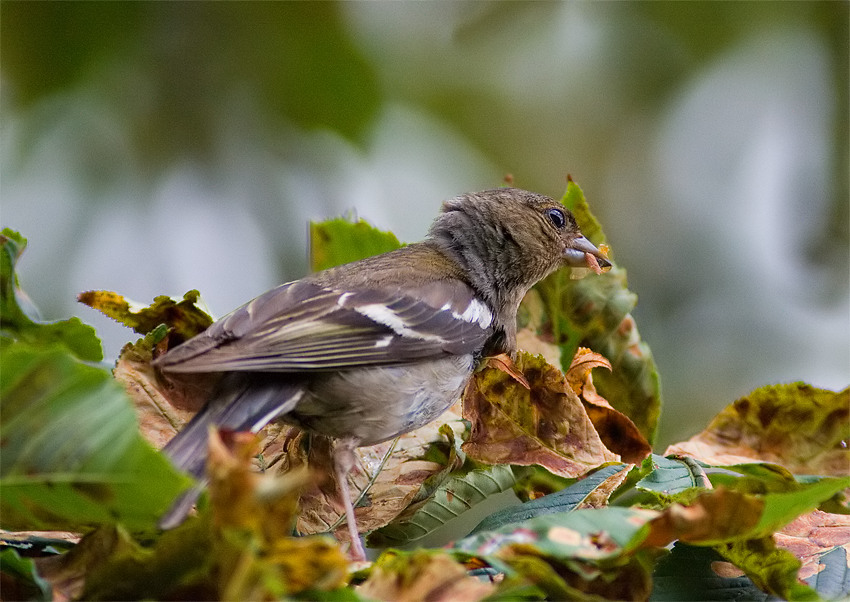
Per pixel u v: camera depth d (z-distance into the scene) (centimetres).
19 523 530
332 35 1434
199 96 1408
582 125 1574
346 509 732
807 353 1439
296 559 449
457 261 963
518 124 1566
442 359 855
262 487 437
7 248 707
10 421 473
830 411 761
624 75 1593
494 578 596
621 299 875
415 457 793
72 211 1345
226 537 449
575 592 528
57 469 471
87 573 538
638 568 563
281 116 1439
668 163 1566
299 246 1405
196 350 678
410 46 1540
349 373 780
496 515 662
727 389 1426
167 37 1393
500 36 1577
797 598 580
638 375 858
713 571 610
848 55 1542
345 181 1436
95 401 473
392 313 830
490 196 989
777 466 704
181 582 498
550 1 1584
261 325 736
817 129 1537
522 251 958
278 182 1419
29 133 1360
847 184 1517
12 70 1366
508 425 745
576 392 769
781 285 1489
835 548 633
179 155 1398
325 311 783
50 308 1309
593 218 936
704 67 1583
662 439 1394
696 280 1509
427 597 493
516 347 908
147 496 467
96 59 1380
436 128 1524
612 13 1602
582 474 727
